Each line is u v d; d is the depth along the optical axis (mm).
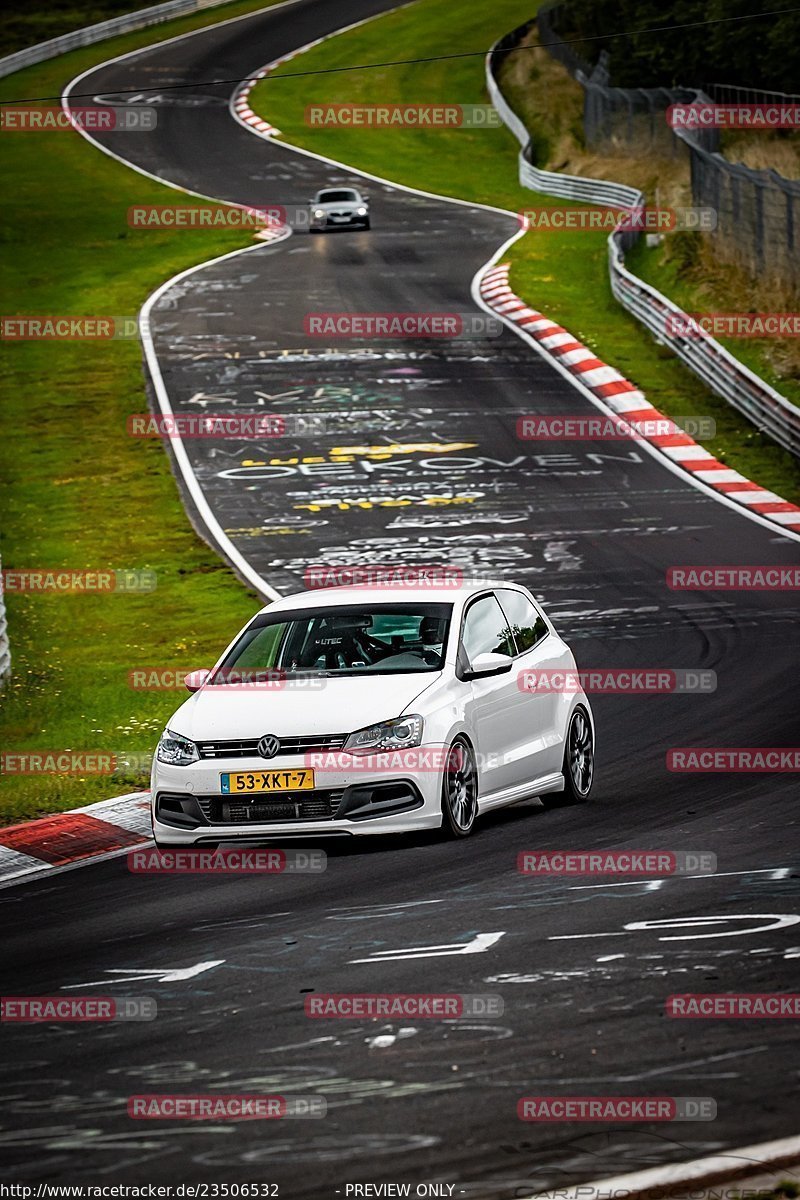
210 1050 26141
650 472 105125
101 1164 21781
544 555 87625
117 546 95375
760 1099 22750
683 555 86000
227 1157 21797
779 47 193125
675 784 46406
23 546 96562
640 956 29719
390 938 32062
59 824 45438
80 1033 27531
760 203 143625
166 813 40688
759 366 127188
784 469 105000
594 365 131000
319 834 39500
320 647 43562
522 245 179375
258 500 103375
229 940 32875
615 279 152125
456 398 124688
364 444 114562
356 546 91938
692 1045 25000
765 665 63375
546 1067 24406
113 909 36500
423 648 42938
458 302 155125
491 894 35031
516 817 44000
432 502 100312
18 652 74562
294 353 140250
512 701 43531
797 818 40750
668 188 186375
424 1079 24188
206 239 192125
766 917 31781
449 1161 21297
